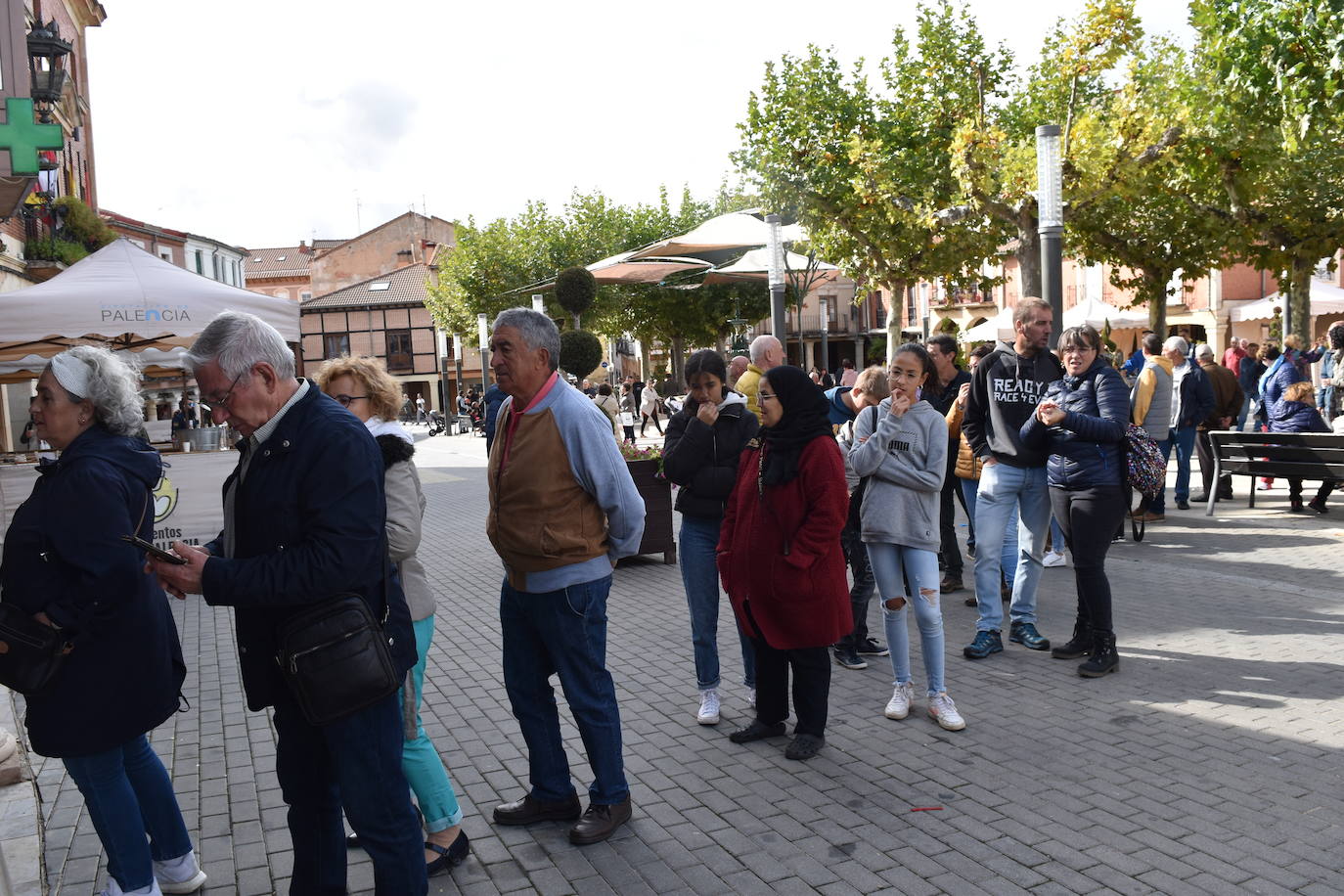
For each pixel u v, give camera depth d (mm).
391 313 60281
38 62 10953
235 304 8781
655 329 38531
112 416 3086
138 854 3195
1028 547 6039
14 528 2932
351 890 3443
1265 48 11555
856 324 61688
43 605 2912
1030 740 4602
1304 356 15523
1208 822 3713
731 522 4719
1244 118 13227
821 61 18656
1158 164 13891
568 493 3695
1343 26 10094
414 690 3525
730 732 4910
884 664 5941
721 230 14867
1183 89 13711
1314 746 4363
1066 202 13805
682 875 3490
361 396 3627
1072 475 5469
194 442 9578
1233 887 3246
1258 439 10070
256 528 2721
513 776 4465
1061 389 5543
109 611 3000
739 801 4078
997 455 5938
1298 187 14508
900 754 4508
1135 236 17922
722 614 7254
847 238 18172
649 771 4441
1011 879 3361
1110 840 3604
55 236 20203
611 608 7688
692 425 4992
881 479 4930
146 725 3094
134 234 45125
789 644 4445
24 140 4922
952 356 7441
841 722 4965
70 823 4078
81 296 8203
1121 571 7992
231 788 4418
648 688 5664
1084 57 13547
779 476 4418
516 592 3842
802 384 4414
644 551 9375
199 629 7559
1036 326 5809
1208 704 4945
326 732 2791
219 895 3484
